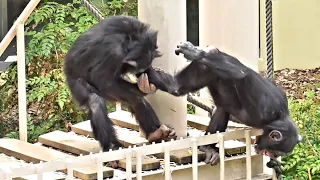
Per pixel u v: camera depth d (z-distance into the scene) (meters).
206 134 5.58
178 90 5.65
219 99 5.61
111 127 5.56
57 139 6.28
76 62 5.69
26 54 9.10
